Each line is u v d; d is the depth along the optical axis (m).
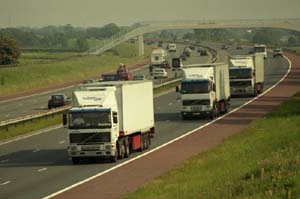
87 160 83.44
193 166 72.44
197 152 85.25
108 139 79.19
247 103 154.50
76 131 79.31
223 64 135.50
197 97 126.00
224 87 135.00
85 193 60.78
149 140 92.69
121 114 82.31
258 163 62.06
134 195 56.88
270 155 69.31
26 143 103.69
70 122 79.50
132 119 85.25
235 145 86.94
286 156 63.66
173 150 88.44
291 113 122.75
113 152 79.44
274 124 108.31
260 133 97.88
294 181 47.66
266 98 165.00
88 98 80.94
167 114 140.25
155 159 81.00
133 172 72.00
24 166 80.56
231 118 126.19
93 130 79.06
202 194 51.91
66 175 72.12
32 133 117.50
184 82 126.62
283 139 85.06
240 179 55.12
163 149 89.81
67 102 159.88
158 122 125.44
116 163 79.19
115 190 61.53
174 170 70.62
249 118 124.56
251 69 167.25
